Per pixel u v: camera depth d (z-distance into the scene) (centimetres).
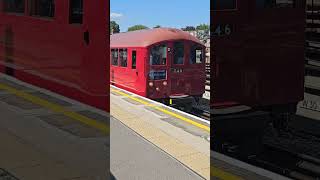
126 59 1538
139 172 468
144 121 789
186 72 1377
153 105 1017
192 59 1387
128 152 547
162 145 586
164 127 732
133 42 1480
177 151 551
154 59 1386
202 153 543
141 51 1407
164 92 1368
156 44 1376
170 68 1388
